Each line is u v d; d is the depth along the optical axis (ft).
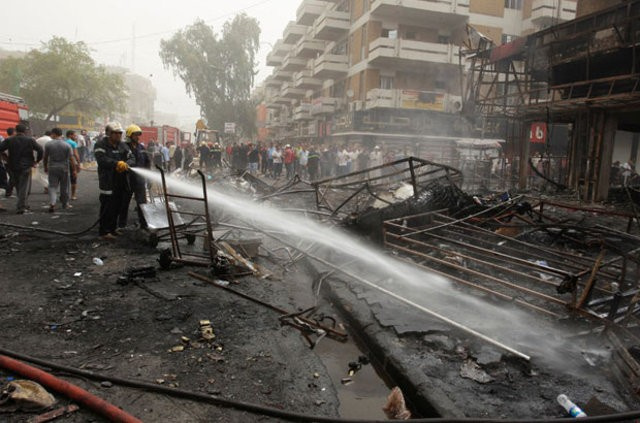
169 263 17.03
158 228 20.16
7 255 17.93
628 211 37.24
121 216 22.63
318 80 138.72
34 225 23.75
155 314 12.85
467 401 9.11
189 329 12.07
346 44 117.60
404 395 10.11
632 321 12.65
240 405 8.64
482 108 62.34
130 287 14.98
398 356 11.03
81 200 34.06
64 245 19.92
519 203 23.50
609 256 19.89
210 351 10.94
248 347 11.35
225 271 16.79
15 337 10.98
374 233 20.89
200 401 8.82
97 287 14.82
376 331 12.50
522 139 58.08
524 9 101.65
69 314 12.53
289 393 9.48
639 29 40.40
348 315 14.20
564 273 11.91
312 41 136.46
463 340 11.91
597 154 45.80
